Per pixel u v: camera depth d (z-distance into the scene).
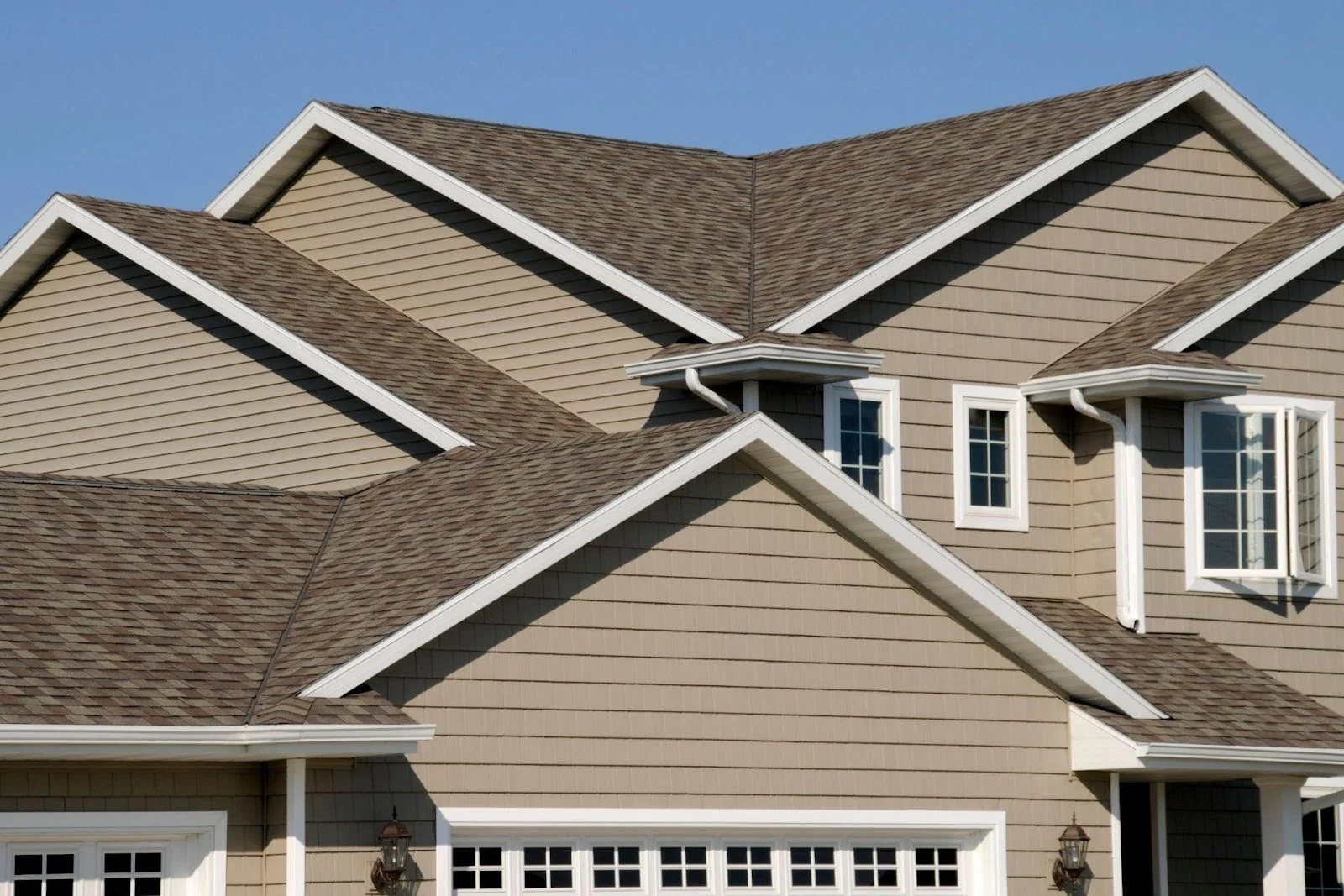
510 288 33.38
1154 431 31.61
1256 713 29.08
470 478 28.03
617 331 32.16
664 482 24.67
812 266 31.84
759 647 25.41
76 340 34.78
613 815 24.30
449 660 23.66
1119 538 31.33
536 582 24.25
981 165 33.22
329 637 24.09
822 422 30.67
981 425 31.80
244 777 23.20
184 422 33.28
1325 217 33.59
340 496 29.62
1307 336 33.00
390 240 34.75
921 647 26.41
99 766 22.42
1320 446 32.84
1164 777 29.14
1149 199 33.50
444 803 23.45
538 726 24.02
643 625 24.75
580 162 35.84
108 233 33.78
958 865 26.62
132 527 27.00
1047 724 27.14
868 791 25.80
